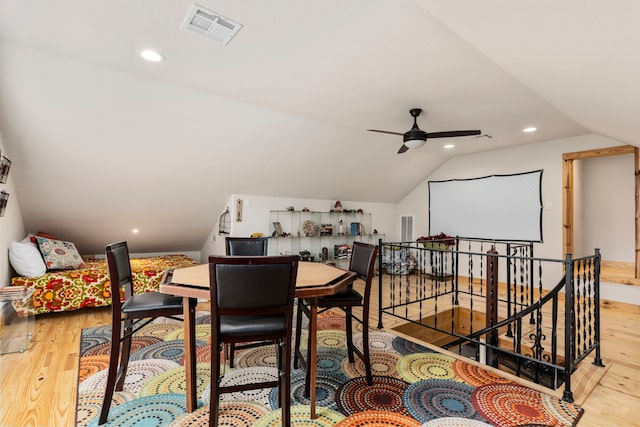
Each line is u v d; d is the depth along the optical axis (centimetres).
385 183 618
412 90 297
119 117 309
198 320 350
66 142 317
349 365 247
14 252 333
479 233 570
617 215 580
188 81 284
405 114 364
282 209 538
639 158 408
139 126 325
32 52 235
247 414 184
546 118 373
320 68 255
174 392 205
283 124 384
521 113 357
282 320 171
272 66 252
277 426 174
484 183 563
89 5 181
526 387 218
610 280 429
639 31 119
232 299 150
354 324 345
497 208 546
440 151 560
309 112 362
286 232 546
